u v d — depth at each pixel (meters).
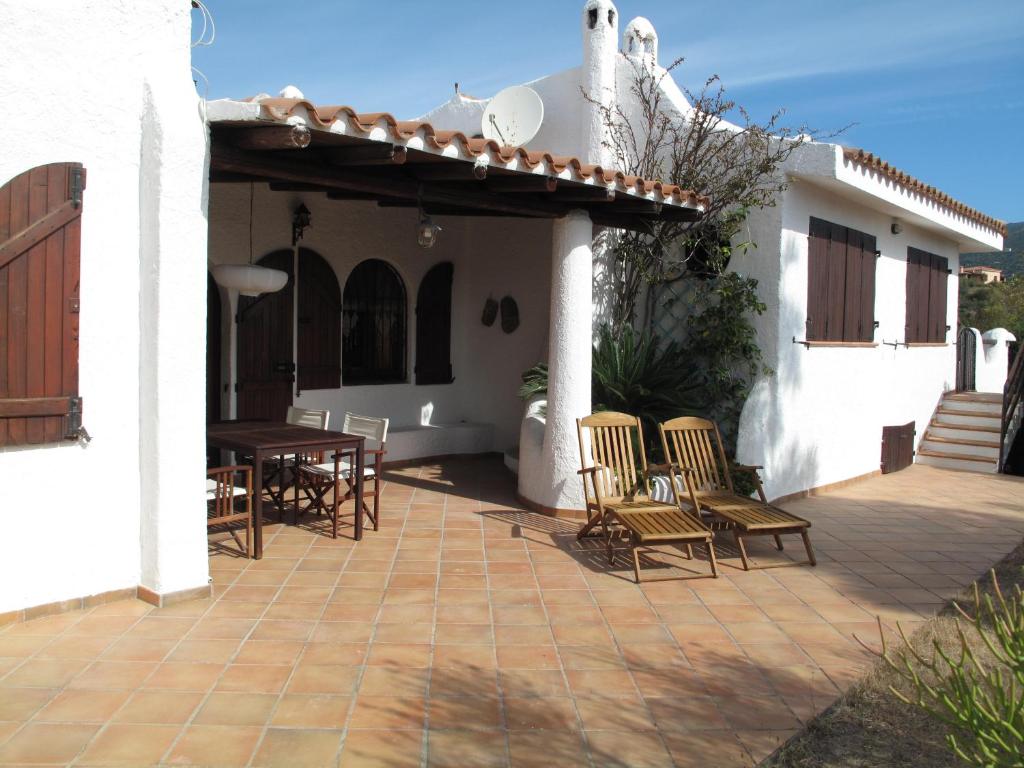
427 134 5.10
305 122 4.54
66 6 4.37
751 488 7.46
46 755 3.16
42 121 4.33
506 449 10.22
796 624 4.86
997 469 10.85
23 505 4.40
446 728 3.47
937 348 12.61
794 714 3.69
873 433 10.34
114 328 4.66
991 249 13.96
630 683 3.97
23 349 4.32
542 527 6.98
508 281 10.23
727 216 8.27
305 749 3.26
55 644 4.19
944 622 4.94
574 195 6.68
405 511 7.48
